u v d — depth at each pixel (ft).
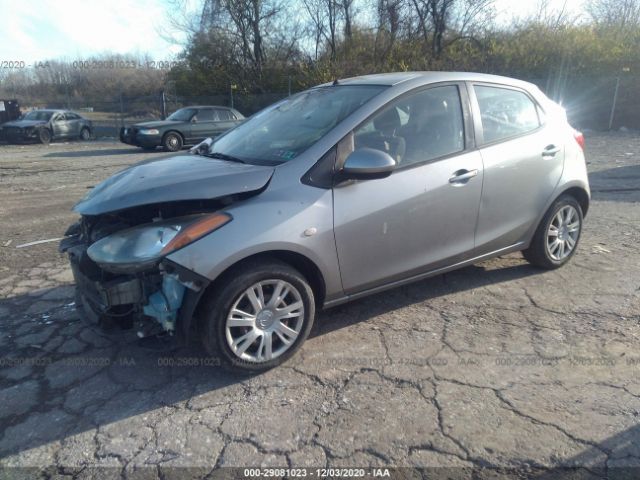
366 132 11.03
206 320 9.59
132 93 98.53
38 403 9.59
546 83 67.87
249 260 9.85
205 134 53.98
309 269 10.62
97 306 9.88
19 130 62.28
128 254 9.29
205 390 9.87
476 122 12.63
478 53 73.36
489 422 8.71
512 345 11.11
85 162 44.01
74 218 22.99
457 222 12.20
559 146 14.24
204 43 85.56
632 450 7.99
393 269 11.51
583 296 13.39
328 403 9.36
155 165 11.82
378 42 81.15
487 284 14.29
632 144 45.57
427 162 11.62
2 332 12.28
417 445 8.24
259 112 14.73
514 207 13.32
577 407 9.04
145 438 8.59
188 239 9.19
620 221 20.16
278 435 8.56
